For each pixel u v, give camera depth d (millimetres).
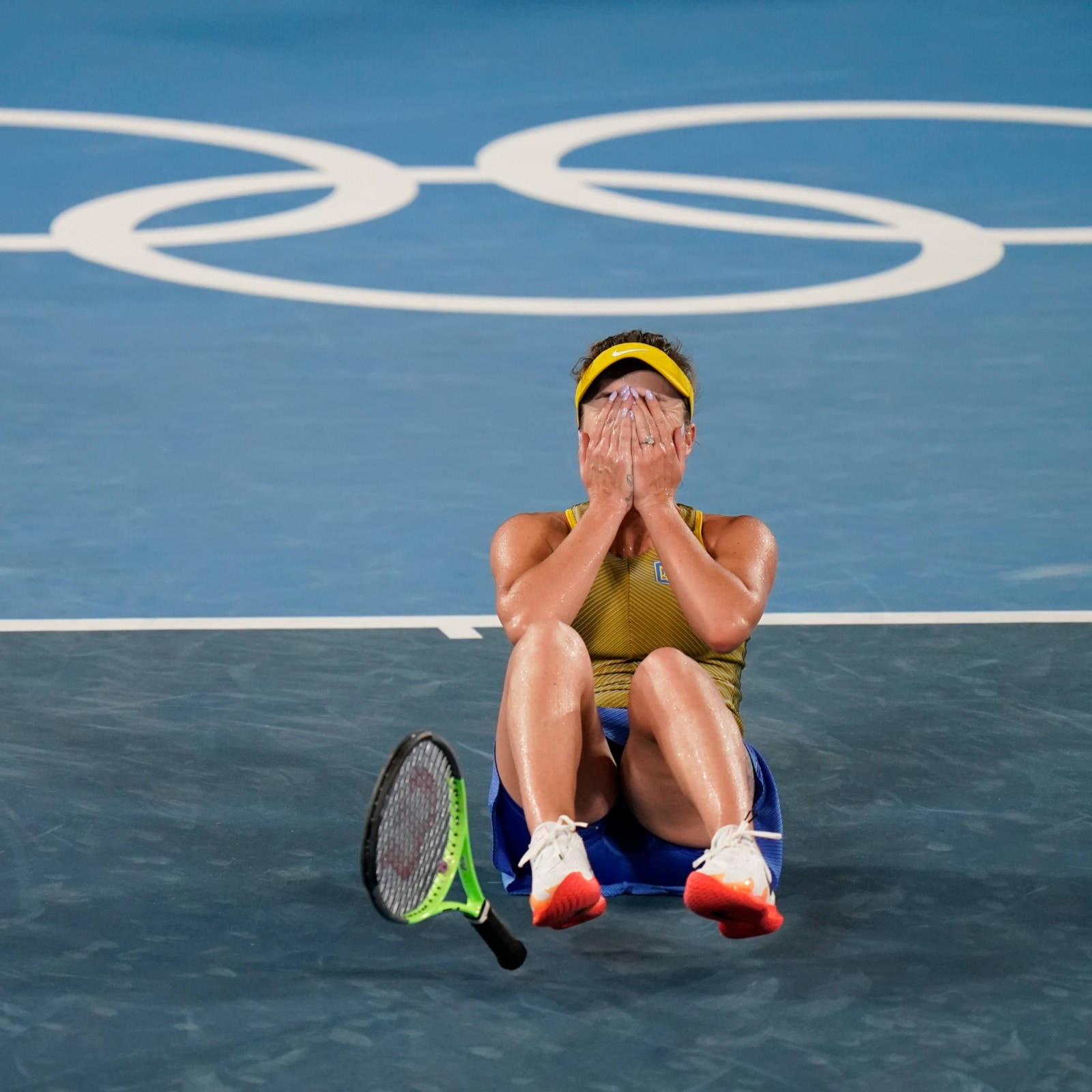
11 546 26938
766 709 20359
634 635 16438
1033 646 22594
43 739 19234
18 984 13938
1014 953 14625
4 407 35125
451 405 35875
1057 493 30141
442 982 14125
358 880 16094
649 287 45188
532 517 16766
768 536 16406
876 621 23641
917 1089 12406
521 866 14375
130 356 39062
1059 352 39594
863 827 17234
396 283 45594
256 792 17953
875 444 33156
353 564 26297
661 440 15648
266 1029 13273
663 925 15352
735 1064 12773
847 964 14445
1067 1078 12562
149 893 15656
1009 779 18391
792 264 47156
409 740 12789
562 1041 13117
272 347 39938
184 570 25906
